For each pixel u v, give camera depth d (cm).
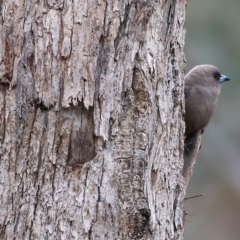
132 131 727
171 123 802
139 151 726
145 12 740
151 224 728
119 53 727
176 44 823
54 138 707
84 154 717
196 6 2242
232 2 2242
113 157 718
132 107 731
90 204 705
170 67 805
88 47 712
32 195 700
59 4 709
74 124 713
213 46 2205
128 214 710
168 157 789
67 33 709
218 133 2269
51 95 707
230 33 2214
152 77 750
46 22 709
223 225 2309
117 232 707
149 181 737
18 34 709
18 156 703
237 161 2294
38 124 706
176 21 818
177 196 810
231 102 2234
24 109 707
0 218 696
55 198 701
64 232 699
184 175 1041
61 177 704
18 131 706
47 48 708
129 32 732
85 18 712
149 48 750
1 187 699
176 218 802
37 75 707
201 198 2323
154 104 753
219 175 2312
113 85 721
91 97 711
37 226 697
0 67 707
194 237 2294
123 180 715
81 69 710
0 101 707
